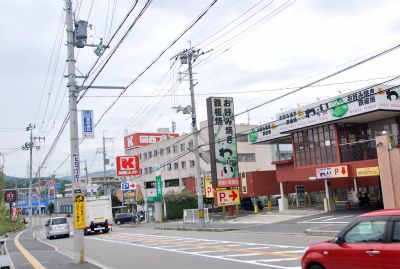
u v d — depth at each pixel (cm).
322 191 4412
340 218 2775
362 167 2983
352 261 771
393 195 2477
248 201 4888
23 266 1700
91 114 2041
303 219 3027
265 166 7294
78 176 1722
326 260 821
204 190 5288
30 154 6381
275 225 2903
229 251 1783
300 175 3612
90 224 3916
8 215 7194
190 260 1598
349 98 3058
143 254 1936
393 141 2544
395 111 2988
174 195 5503
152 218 5728
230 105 4297
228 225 3334
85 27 1758
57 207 12000
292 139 3772
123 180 8769
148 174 8400
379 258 725
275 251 1669
